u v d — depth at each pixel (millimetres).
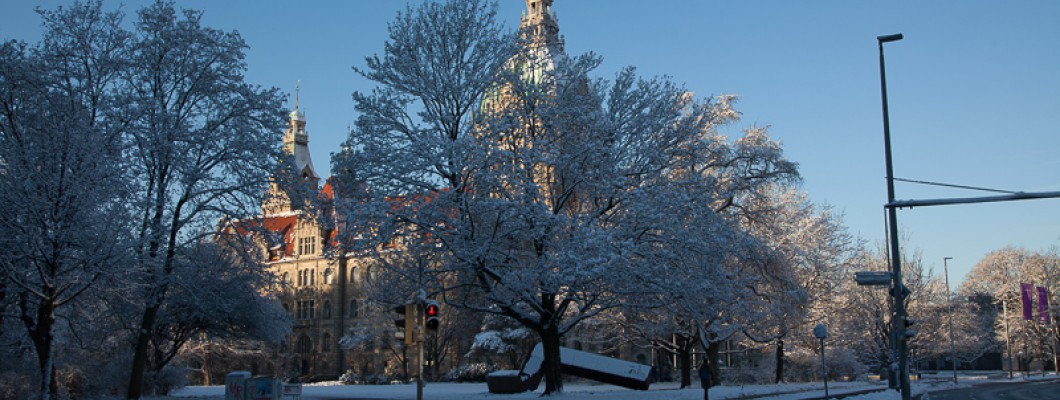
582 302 34719
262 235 40719
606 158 33469
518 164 32375
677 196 31688
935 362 115750
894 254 26969
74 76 35469
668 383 66562
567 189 35094
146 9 37969
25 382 33219
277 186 40250
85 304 36812
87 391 40781
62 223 28594
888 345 67000
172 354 51344
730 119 47656
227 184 38500
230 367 102188
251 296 45750
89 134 30109
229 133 37875
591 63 36594
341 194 34125
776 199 57719
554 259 29172
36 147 30516
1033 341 91250
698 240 31656
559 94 35750
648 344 52969
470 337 95000
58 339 43312
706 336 47406
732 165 46250
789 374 65125
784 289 46875
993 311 98188
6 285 31609
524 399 36156
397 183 33250
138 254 33562
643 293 31734
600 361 46969
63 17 35750
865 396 38875
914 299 69188
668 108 35219
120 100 35531
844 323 62281
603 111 36094
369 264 38625
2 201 28609
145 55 37344
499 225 32531
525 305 41594
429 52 34562
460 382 84250
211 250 42812
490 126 32188
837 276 59656
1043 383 62250
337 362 113312
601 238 28969
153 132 35781
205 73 38000
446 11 34875
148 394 45594
